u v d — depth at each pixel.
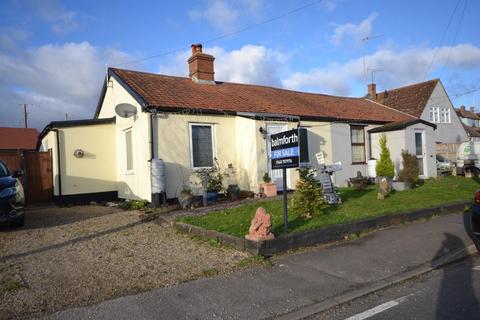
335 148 15.93
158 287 5.13
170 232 8.16
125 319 4.19
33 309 4.47
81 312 4.38
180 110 11.99
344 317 4.25
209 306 4.51
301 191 8.56
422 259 6.17
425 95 27.97
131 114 12.64
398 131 16.52
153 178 11.10
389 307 4.46
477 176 17.98
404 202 10.45
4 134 35.62
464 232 7.82
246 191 12.52
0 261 6.36
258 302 4.61
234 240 6.74
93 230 8.60
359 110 18.97
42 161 14.68
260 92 16.94
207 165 12.67
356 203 10.24
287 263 6.07
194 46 16.12
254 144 12.54
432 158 17.30
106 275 5.62
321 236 7.17
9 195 8.35
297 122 13.80
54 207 13.18
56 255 6.68
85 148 14.16
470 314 4.20
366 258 6.26
